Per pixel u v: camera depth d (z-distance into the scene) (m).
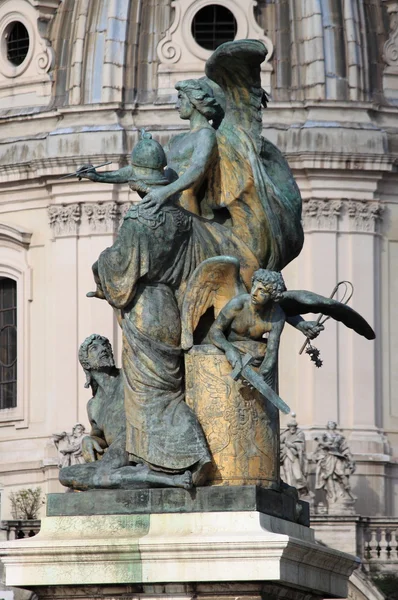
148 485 22.14
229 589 21.34
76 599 21.77
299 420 101.44
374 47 106.19
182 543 21.25
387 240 104.38
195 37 106.62
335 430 99.88
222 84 23.83
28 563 21.75
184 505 21.89
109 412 23.06
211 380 22.44
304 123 104.06
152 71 105.94
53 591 21.81
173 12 106.69
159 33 106.50
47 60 107.81
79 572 21.62
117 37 106.12
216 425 22.38
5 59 109.38
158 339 22.61
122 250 22.64
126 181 23.98
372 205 103.69
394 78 106.19
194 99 23.84
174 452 22.16
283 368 101.94
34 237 106.19
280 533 21.78
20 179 106.00
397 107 105.44
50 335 105.31
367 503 100.75
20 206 106.88
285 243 23.80
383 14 107.31
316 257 102.88
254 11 106.19
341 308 23.78
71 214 104.44
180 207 23.11
